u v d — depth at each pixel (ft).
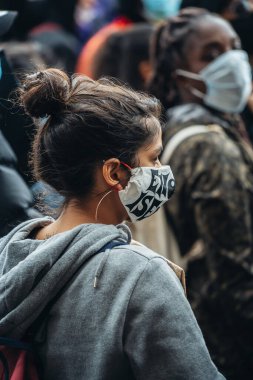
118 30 14.90
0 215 8.52
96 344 6.32
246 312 10.68
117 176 6.67
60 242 6.45
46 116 6.78
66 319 6.42
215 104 11.77
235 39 11.87
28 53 13.20
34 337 6.54
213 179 10.78
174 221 10.98
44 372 6.55
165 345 6.30
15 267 6.44
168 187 6.89
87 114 6.55
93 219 6.76
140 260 6.44
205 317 10.80
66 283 6.50
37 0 18.62
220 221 10.71
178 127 11.24
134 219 6.81
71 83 6.78
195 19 11.82
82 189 6.68
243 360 10.83
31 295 6.38
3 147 8.59
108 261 6.44
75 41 19.57
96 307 6.35
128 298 6.31
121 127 6.59
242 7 14.25
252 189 11.05
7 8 18.12
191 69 11.73
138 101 6.76
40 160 6.80
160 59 12.01
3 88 9.02
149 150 6.75
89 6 23.61
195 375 6.32
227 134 11.38
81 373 6.38
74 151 6.57
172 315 6.34
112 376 6.31
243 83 11.74
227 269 10.69
